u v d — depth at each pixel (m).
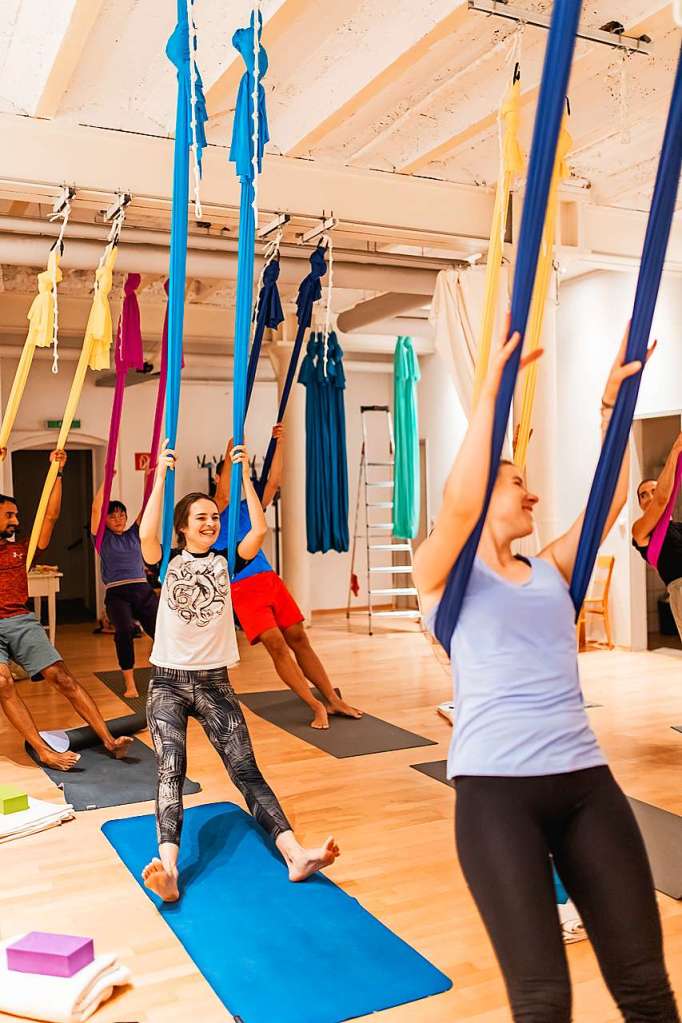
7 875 3.51
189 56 3.00
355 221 5.68
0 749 5.36
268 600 5.86
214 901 3.23
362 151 5.64
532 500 2.04
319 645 9.20
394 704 6.48
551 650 1.85
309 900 3.22
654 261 1.88
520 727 1.78
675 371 7.95
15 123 4.79
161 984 2.68
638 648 8.55
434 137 5.42
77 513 13.47
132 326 5.07
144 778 4.77
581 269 8.53
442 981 2.64
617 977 1.69
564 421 9.14
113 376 10.40
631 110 5.32
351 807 4.25
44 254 5.41
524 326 1.75
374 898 3.24
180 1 2.97
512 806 1.75
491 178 6.09
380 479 12.01
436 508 11.59
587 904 1.74
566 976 1.62
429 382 11.65
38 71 4.49
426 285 6.45
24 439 10.46
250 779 3.48
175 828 3.30
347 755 5.13
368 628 10.34
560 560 2.05
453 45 4.58
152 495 3.35
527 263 1.72
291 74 4.95
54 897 3.30
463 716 1.84
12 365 10.36
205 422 11.20
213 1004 2.57
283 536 10.41
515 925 1.65
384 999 2.55
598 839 1.74
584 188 6.38
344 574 11.81
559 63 1.64
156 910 3.18
